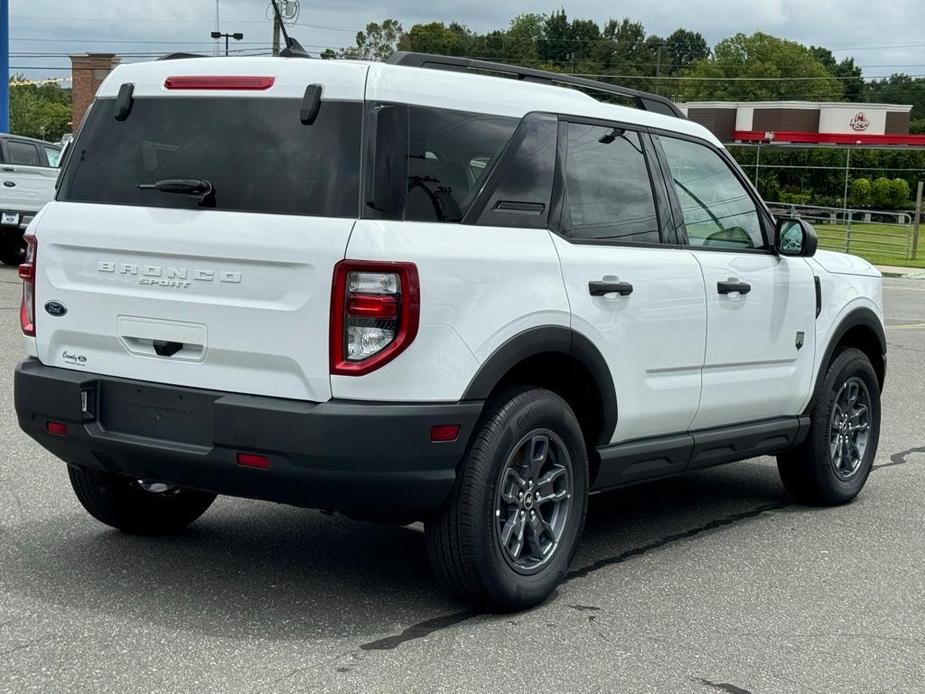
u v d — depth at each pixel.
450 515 4.39
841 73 149.38
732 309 5.66
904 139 62.56
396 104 4.27
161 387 4.41
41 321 4.76
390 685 3.88
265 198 4.27
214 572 5.00
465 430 4.28
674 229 5.44
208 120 4.48
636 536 5.91
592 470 5.09
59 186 4.82
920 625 4.72
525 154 4.68
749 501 6.75
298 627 4.39
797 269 6.17
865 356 6.73
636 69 158.38
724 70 127.81
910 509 6.65
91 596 4.64
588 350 4.79
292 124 4.30
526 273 4.52
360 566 5.16
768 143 65.69
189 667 3.97
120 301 4.51
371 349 4.09
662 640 4.42
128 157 4.64
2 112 27.97
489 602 4.55
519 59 139.75
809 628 4.63
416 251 4.14
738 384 5.77
